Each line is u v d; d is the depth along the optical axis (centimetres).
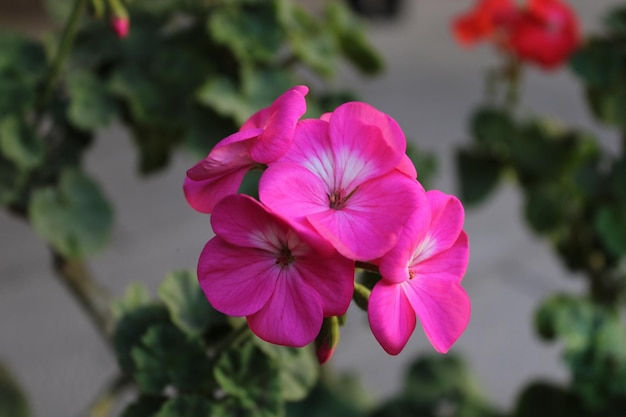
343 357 118
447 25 271
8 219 139
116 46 58
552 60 69
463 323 42
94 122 56
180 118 58
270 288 41
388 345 40
